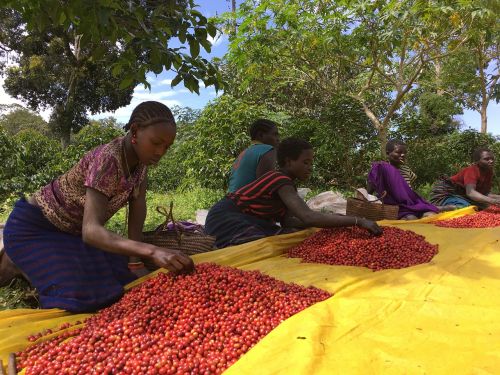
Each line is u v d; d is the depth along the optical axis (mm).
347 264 3338
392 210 5242
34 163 12984
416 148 11508
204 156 9555
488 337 2086
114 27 3143
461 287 2818
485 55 12055
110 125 12469
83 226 2623
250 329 2117
